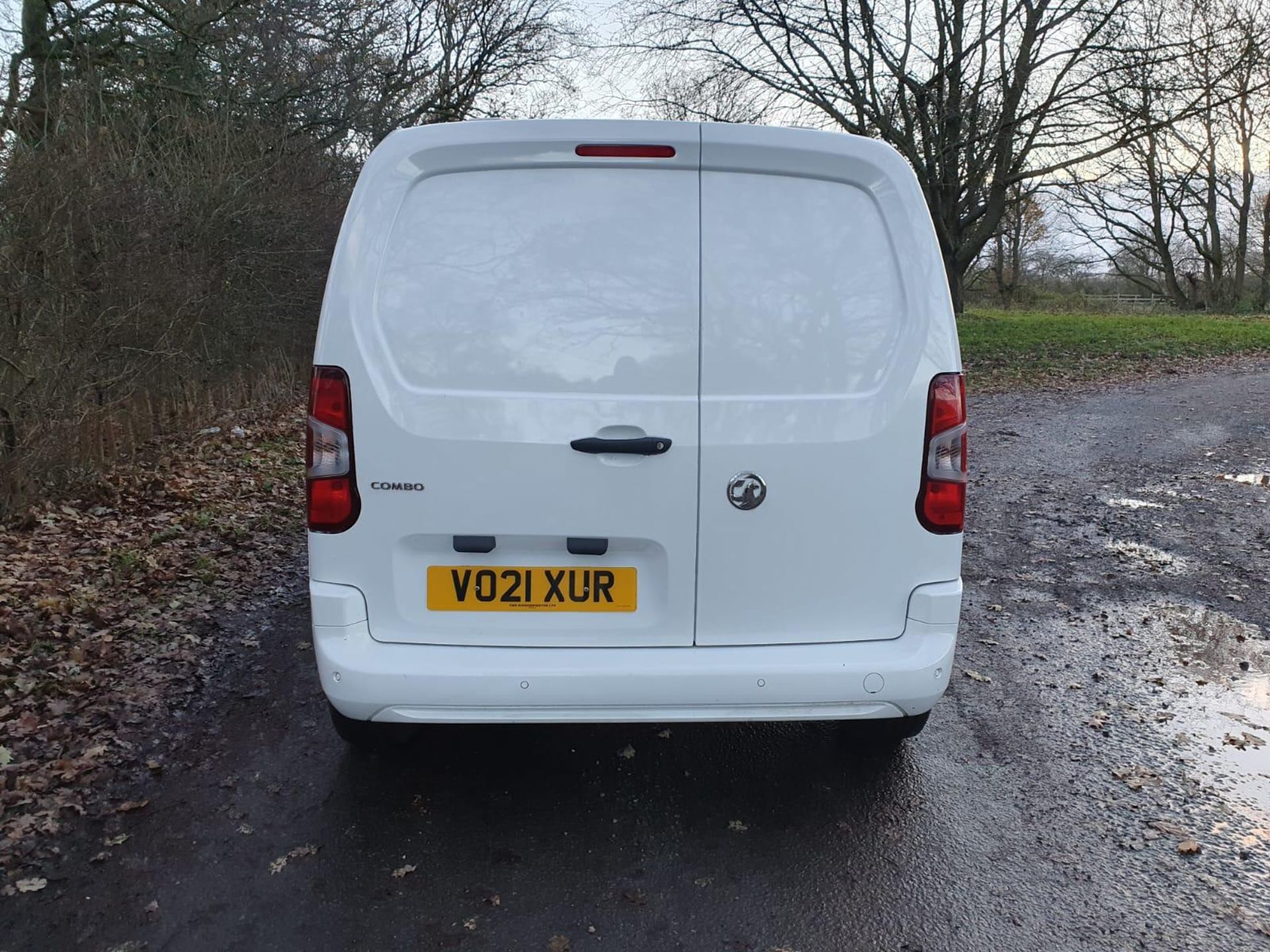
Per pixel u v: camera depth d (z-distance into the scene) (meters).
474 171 2.71
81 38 11.39
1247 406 14.26
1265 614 5.18
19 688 3.92
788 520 2.77
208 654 4.43
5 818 3.01
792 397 2.74
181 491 7.45
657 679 2.72
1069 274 51.41
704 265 2.71
